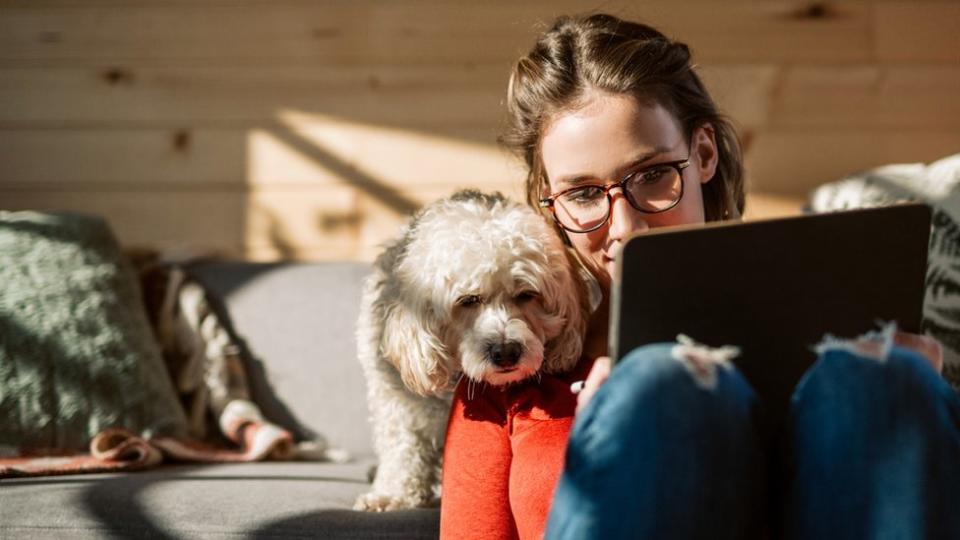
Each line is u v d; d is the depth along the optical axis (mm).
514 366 1260
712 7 2367
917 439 981
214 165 2445
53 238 1995
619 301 1022
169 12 2453
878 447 981
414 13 2412
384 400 1510
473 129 2404
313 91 2436
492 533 1185
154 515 1382
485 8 2400
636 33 1473
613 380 1004
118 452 1723
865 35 2359
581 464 999
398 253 1492
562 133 1348
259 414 2062
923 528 963
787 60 2367
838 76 2359
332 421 2064
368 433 2053
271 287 2180
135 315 2023
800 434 1021
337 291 2146
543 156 1412
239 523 1360
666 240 1025
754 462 1007
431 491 1489
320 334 2117
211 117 2449
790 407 1049
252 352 2131
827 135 2365
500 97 2396
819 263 1068
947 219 1737
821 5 2357
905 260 1102
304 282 2174
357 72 2428
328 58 2434
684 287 1033
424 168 2412
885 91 2359
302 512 1393
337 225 2430
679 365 986
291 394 2094
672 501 962
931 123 2359
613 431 979
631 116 1321
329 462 1970
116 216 2455
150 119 2455
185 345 2107
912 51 2359
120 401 1870
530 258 1354
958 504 987
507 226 1364
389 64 2422
